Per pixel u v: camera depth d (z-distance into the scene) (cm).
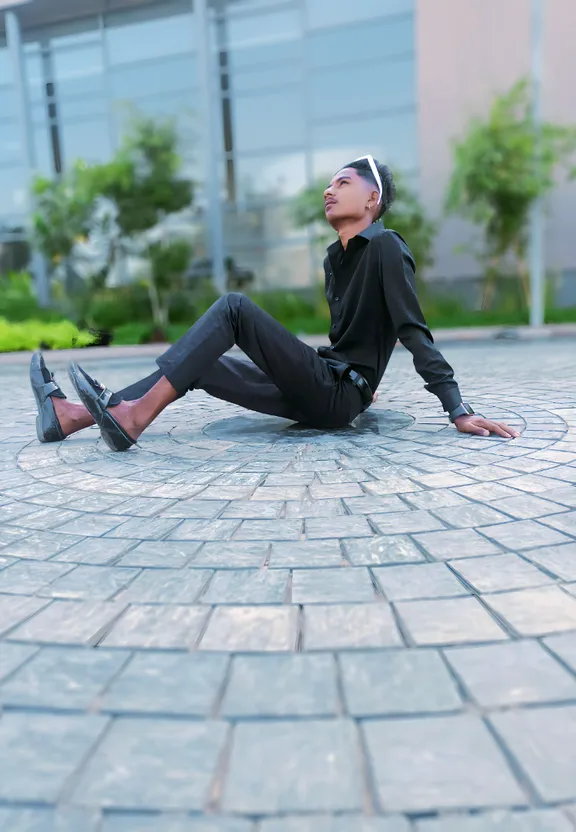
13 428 390
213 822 85
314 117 1820
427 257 1712
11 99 2030
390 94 1730
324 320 1691
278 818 86
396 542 175
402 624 132
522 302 1684
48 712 109
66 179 1803
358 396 317
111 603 147
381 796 88
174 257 1836
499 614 135
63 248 1883
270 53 1825
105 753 99
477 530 181
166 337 1509
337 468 252
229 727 103
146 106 1938
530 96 1474
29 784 93
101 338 1196
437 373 299
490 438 289
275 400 321
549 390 430
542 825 83
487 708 106
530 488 216
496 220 1548
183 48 1872
